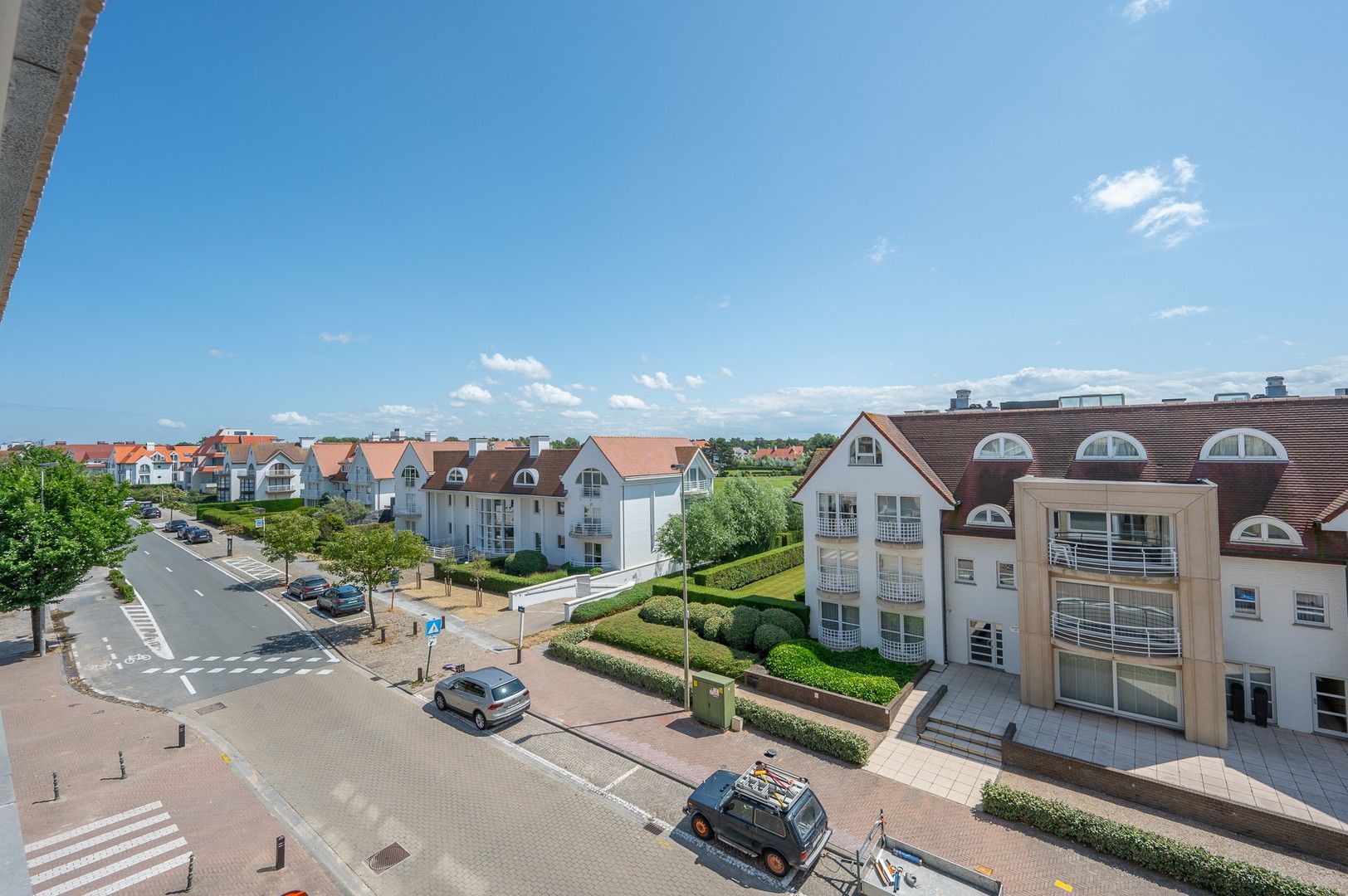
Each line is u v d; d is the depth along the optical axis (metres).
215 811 16.98
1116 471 23.83
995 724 21.03
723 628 29.11
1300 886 13.08
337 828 16.39
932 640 26.25
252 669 27.39
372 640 31.16
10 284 4.88
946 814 16.88
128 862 14.98
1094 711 21.78
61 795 17.69
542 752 20.33
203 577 45.91
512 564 44.22
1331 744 19.09
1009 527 24.77
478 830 16.33
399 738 21.17
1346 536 19.20
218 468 98.19
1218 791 17.02
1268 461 21.58
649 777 18.91
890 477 27.22
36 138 3.36
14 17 2.42
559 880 14.59
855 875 14.75
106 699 24.28
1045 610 22.11
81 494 31.19
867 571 27.80
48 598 28.52
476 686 22.19
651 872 14.88
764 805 14.84
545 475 48.41
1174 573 20.22
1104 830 15.14
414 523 59.31
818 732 20.11
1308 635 19.72
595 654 27.41
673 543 39.75
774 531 48.41
